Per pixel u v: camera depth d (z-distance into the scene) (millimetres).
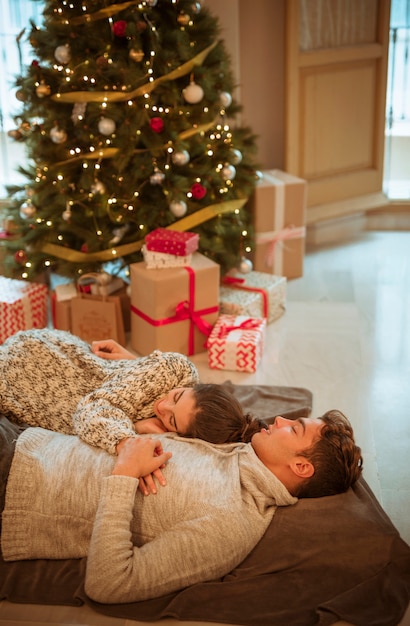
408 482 2438
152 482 1862
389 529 1984
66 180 3246
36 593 1905
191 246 3160
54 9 3094
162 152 3191
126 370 2197
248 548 1873
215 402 2021
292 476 1973
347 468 1993
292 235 3926
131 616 1827
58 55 3078
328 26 4145
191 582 1841
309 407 2787
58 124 3186
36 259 3398
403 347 3322
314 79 4180
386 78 4371
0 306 3252
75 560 1979
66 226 3268
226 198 3479
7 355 2285
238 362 3092
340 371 3115
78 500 1919
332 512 1989
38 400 2262
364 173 4523
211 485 1862
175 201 3230
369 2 4203
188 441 1987
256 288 3506
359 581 1921
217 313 3273
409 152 5094
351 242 4531
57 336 2383
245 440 2029
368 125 4441
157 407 2076
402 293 3859
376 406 2863
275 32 4184
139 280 3137
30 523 1945
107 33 3092
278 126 4375
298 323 3547
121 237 3375
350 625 1804
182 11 3156
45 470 1962
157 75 3133
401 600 1865
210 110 3301
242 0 4113
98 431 1995
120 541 1771
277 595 1877
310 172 4375
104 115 3086
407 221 4715
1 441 2008
